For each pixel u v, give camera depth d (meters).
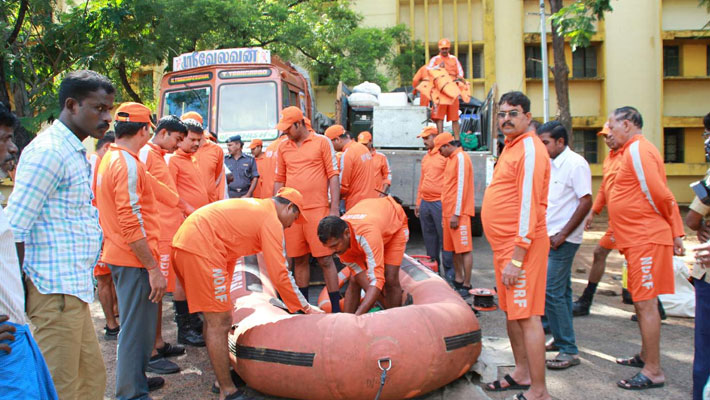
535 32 18.97
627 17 19.06
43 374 2.25
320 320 3.59
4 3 10.77
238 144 7.98
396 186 8.73
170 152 4.65
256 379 3.63
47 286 2.63
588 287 5.58
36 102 11.23
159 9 11.27
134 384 3.50
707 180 3.15
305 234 5.19
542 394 3.43
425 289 4.58
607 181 4.28
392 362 3.37
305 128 5.25
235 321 4.09
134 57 12.08
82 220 2.79
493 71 18.97
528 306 3.41
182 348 4.62
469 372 4.05
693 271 3.07
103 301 4.96
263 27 12.93
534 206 3.36
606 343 4.75
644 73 19.11
